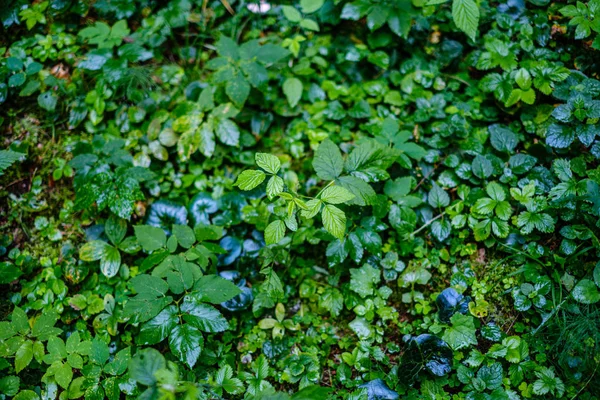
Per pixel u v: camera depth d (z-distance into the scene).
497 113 1.08
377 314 1.00
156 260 0.95
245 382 0.94
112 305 0.99
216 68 1.13
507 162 1.03
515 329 0.96
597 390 0.90
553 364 0.93
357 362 0.96
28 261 1.04
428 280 1.01
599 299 0.92
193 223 1.05
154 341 0.88
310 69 1.13
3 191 1.08
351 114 1.09
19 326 0.95
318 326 1.00
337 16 1.15
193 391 0.80
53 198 1.08
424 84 1.10
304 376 0.94
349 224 0.99
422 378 0.93
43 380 0.94
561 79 1.01
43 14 1.16
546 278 0.96
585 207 0.97
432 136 1.08
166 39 1.18
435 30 1.13
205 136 1.07
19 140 1.11
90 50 1.13
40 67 1.11
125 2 1.17
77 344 0.94
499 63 1.05
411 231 1.00
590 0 1.02
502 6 1.11
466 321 0.94
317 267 1.03
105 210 1.07
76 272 1.01
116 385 0.91
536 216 0.96
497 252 1.01
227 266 1.03
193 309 0.90
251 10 1.19
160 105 1.13
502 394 0.90
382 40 1.13
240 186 0.85
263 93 1.12
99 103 1.10
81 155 1.05
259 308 0.98
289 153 1.11
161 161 1.10
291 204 0.86
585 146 1.03
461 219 1.00
